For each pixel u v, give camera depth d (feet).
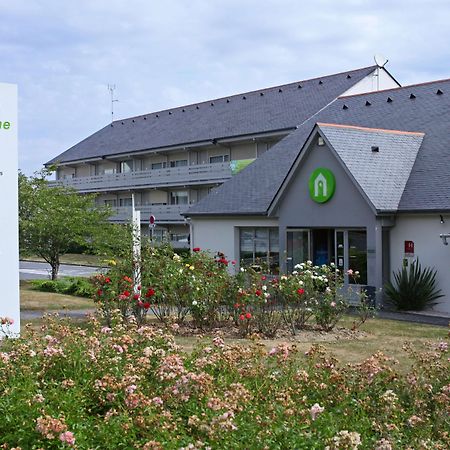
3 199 37.83
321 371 22.49
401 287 59.41
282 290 44.06
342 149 64.64
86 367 20.89
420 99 80.84
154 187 152.97
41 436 15.69
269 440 15.75
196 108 165.48
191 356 23.47
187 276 45.34
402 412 19.48
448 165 63.77
